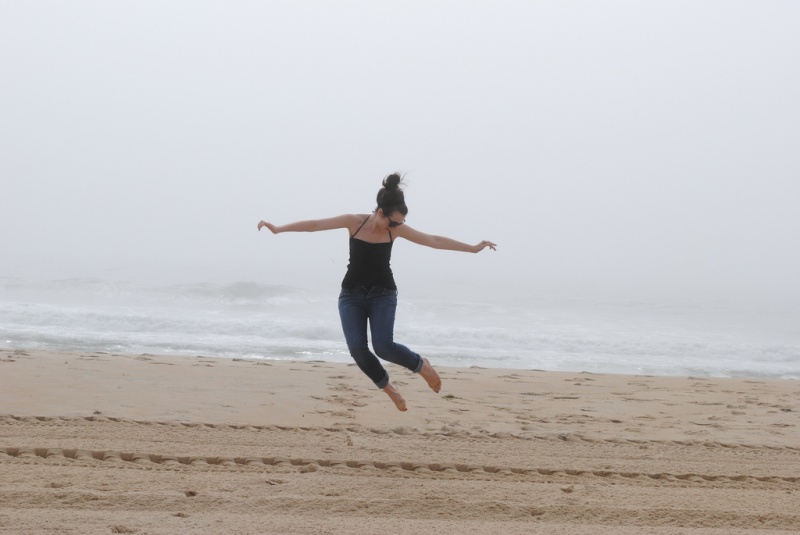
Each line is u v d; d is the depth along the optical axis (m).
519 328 20.80
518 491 4.75
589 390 10.05
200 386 8.59
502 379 10.66
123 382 8.50
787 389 10.89
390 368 11.13
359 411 7.61
